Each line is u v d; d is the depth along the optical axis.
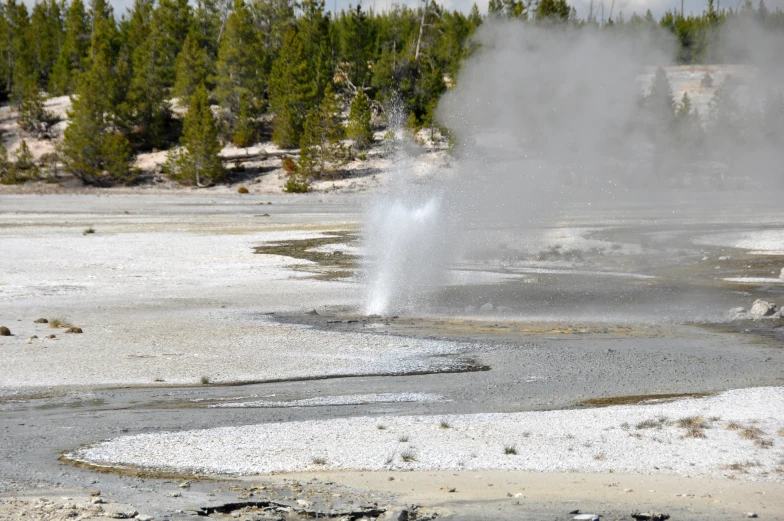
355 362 19.95
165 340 22.61
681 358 20.39
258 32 137.88
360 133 112.50
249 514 9.17
